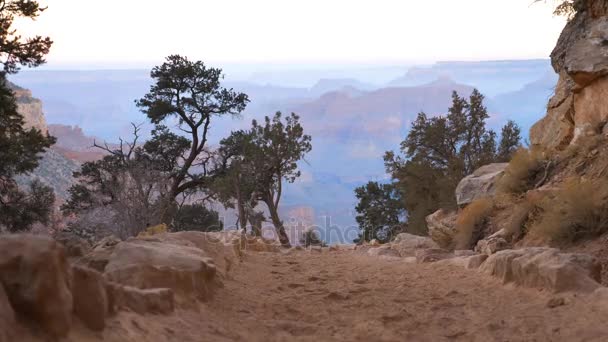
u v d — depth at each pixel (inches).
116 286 195.9
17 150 1045.8
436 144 1518.2
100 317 157.2
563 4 809.5
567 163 617.9
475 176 802.2
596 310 235.3
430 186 1407.5
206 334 200.2
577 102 673.6
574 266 272.4
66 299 142.5
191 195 2018.9
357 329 232.4
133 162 1457.9
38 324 137.3
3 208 1254.9
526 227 544.7
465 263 405.1
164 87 1926.7
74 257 277.3
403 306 280.2
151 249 263.0
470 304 276.2
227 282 336.5
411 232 1309.1
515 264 304.5
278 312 267.9
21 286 137.6
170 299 212.7
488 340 216.1
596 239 451.8
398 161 1517.0
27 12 1021.2
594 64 634.8
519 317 242.8
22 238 143.6
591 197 477.4
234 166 1798.7
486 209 666.2
